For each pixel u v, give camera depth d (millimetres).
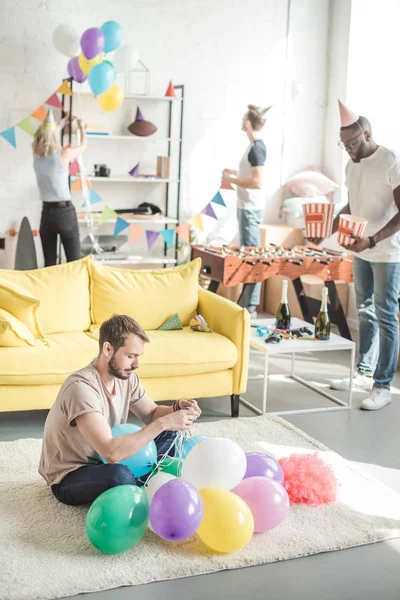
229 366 4203
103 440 2805
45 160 5703
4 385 3805
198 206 7102
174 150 6957
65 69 6449
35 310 4004
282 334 4500
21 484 3301
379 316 4586
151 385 4074
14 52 6297
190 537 2895
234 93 7000
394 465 3754
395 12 6551
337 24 6988
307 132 7285
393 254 4508
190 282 4562
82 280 4352
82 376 2934
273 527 2947
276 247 5750
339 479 3504
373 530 3020
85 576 2594
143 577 2615
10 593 2467
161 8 6637
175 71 6785
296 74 7137
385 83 6656
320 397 4730
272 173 7270
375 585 2666
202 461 2902
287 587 2627
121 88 6520
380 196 4480
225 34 6863
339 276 5441
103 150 6734
